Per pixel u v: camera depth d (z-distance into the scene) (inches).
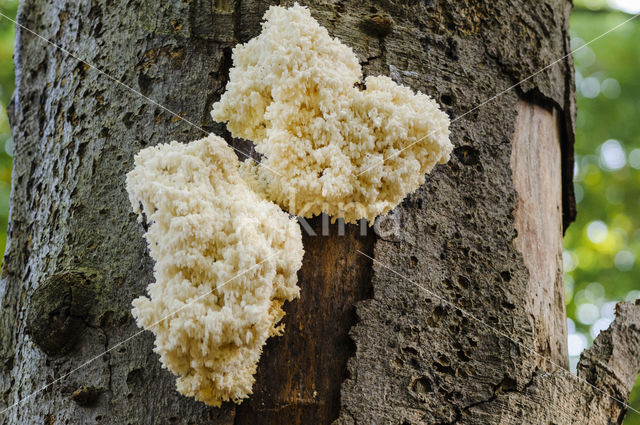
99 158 37.9
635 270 98.3
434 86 38.6
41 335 35.9
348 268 36.0
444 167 38.1
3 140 85.3
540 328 38.2
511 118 39.9
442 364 35.9
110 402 35.1
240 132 36.2
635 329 40.3
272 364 34.8
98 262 36.6
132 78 38.5
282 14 36.0
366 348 35.3
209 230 33.5
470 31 40.0
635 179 100.7
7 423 37.4
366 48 38.2
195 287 33.6
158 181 34.2
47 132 40.6
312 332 35.3
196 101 37.5
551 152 41.7
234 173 34.9
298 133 35.1
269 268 33.7
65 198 38.2
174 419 34.5
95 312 36.0
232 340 33.4
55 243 37.7
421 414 35.1
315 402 34.7
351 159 35.1
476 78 39.6
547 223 40.3
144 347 35.4
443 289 36.7
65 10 41.9
